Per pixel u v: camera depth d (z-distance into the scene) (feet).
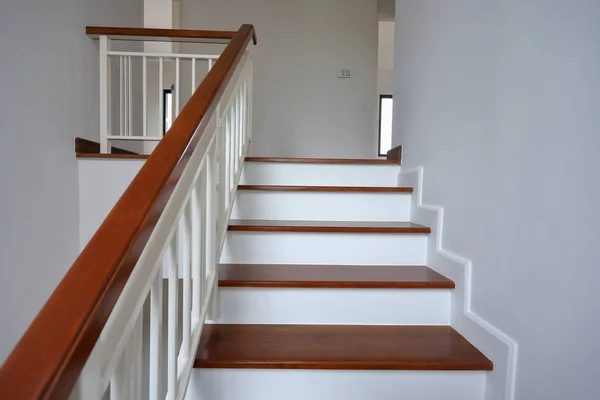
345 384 3.85
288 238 5.55
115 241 1.79
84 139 6.88
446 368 3.79
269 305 4.69
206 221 4.03
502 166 3.70
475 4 4.31
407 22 7.27
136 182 2.19
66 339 1.36
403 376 3.85
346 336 4.40
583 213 2.63
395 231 5.57
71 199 6.55
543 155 3.07
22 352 1.31
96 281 1.58
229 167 5.18
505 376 3.52
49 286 5.93
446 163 5.17
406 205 6.62
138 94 11.64
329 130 14.65
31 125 5.49
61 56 6.29
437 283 4.70
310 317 4.72
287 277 4.83
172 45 14.90
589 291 2.57
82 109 6.98
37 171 5.64
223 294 4.65
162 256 2.40
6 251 5.01
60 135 6.24
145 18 15.70
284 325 4.66
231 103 5.07
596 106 2.51
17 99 5.19
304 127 14.61
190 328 3.31
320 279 4.76
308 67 14.49
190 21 14.12
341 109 14.61
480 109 4.18
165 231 2.46
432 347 4.14
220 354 3.84
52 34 6.02
